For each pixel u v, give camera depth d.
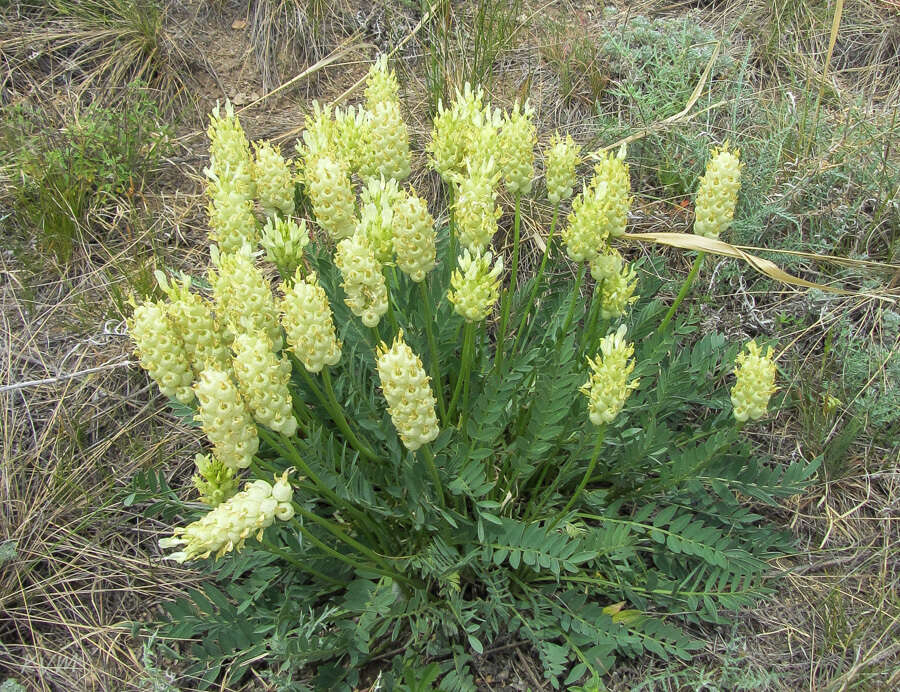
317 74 1.01
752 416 0.53
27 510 0.64
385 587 0.54
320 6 1.03
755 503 0.67
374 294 0.45
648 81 0.98
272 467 0.50
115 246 0.84
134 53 0.98
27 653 0.58
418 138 0.92
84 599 0.61
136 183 0.89
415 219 0.45
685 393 0.65
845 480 0.69
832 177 0.85
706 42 1.00
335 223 0.49
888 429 0.72
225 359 0.46
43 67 0.97
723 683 0.55
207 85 1.00
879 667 0.56
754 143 0.89
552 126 0.95
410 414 0.42
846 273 0.81
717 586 0.59
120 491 0.58
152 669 0.52
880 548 0.65
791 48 1.01
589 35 1.03
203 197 0.89
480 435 0.54
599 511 0.61
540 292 0.74
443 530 0.55
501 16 0.96
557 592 0.58
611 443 0.59
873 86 0.99
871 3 1.05
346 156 0.55
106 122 0.90
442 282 0.61
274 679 0.51
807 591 0.62
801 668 0.57
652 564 0.62
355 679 0.53
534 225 0.84
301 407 0.57
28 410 0.70
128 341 0.75
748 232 0.82
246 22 1.04
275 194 0.54
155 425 0.71
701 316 0.77
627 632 0.55
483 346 0.63
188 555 0.37
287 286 0.43
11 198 0.85
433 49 0.94
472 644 0.51
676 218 0.87
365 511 0.56
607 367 0.45
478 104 0.53
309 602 0.56
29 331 0.76
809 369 0.75
